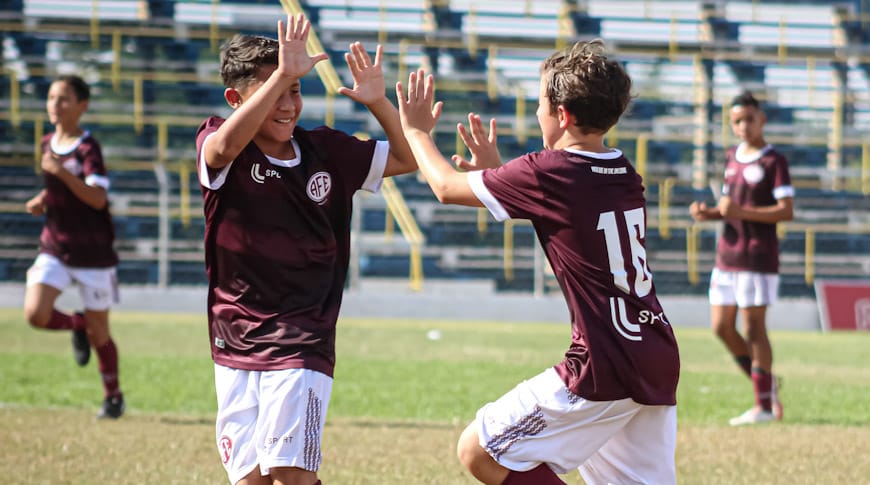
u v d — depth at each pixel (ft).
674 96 167.32
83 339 56.59
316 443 25.04
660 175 157.69
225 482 36.22
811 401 62.64
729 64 173.17
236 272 25.98
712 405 60.29
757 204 56.90
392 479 37.04
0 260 143.95
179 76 158.71
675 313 137.69
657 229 153.48
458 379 69.67
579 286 24.62
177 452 41.63
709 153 159.22
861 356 95.86
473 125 28.91
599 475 26.18
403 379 69.31
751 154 57.82
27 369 70.85
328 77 155.94
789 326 138.82
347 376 70.54
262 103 24.20
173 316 127.24
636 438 25.26
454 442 45.06
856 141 165.17
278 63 26.16
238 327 25.84
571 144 25.75
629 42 170.91
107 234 52.47
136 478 36.40
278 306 25.80
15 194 146.51
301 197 25.90
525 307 137.49
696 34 175.11
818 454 43.24
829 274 154.81
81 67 160.45
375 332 110.42
